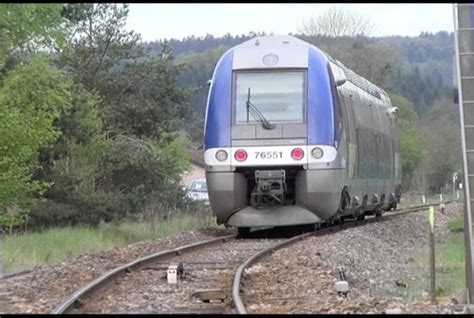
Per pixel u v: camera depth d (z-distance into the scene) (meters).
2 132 49.22
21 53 56.16
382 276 31.97
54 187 67.69
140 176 79.94
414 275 32.97
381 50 168.12
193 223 64.06
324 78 46.19
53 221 66.56
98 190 75.94
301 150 45.09
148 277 28.91
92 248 43.84
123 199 72.06
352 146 51.53
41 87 53.03
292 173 46.16
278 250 38.19
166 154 86.62
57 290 26.28
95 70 94.00
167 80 94.31
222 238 45.62
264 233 52.59
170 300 23.92
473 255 26.92
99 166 77.62
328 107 45.84
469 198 27.55
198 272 30.36
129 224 63.94
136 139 84.19
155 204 74.25
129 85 92.38
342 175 47.72
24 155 50.50
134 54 97.00
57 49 57.09
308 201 45.62
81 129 70.81
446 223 75.19
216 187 45.88
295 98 45.69
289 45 46.91
